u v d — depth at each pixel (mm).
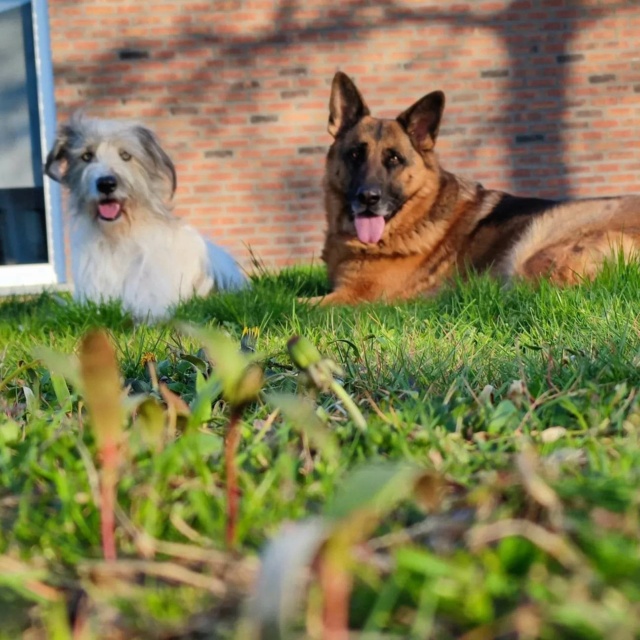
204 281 6254
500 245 5914
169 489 1316
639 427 1655
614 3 10352
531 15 10336
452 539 958
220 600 901
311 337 3461
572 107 10445
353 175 6000
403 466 754
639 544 947
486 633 774
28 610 953
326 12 10211
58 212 10203
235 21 10172
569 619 730
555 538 853
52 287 9328
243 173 10336
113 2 10062
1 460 1438
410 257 6023
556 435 1639
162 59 10156
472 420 1747
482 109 10422
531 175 10508
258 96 10266
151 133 6207
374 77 10320
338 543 726
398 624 826
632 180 10555
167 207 6223
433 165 6125
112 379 977
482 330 3650
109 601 886
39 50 10133
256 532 1126
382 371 2504
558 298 3949
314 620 782
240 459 1438
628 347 2631
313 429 1102
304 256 10438
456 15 10297
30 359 3158
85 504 1239
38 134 10266
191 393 2297
